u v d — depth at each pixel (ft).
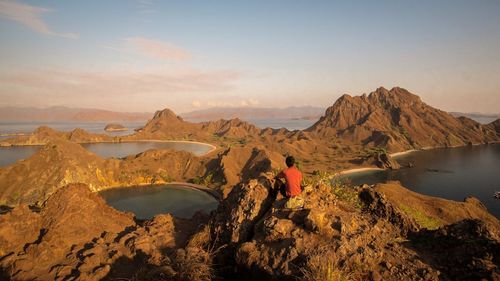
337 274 22.15
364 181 449.06
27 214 36.94
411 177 479.41
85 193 43.96
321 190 36.47
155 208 258.78
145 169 368.68
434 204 129.49
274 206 31.37
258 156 406.62
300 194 31.89
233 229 31.50
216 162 400.67
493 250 26.35
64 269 30.32
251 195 33.06
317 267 22.94
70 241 35.58
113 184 335.88
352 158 628.69
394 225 36.32
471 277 24.50
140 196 298.56
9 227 34.78
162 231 39.65
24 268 30.37
